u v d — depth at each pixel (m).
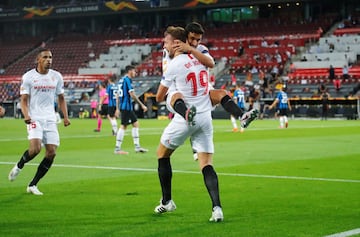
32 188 12.05
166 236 8.28
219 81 63.09
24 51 81.88
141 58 72.19
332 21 69.06
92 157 19.75
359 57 61.53
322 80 58.31
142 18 80.56
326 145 24.38
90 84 69.12
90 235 8.38
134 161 18.47
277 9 73.88
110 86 30.56
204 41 70.31
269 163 17.69
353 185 13.20
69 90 68.12
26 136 30.75
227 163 17.70
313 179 14.17
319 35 65.38
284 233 8.45
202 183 13.45
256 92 54.94
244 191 12.34
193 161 18.25
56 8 80.31
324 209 10.29
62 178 14.45
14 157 19.84
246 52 66.94
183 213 9.95
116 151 21.08
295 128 37.41
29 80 12.23
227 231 8.59
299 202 11.01
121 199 11.37
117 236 8.30
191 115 8.72
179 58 9.35
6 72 80.00
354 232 8.47
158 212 9.91
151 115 58.72
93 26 83.06
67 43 80.81
